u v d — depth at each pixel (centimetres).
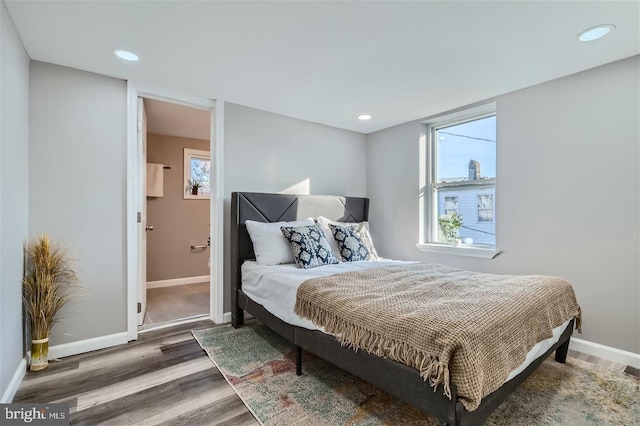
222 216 305
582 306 239
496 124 289
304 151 363
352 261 301
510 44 199
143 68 234
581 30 183
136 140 261
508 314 146
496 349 129
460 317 134
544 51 207
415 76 247
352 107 319
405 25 180
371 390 188
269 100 301
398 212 383
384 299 167
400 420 160
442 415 121
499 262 289
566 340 209
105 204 246
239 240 294
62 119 229
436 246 338
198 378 201
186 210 479
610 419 161
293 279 220
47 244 211
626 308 220
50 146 224
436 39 194
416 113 335
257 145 327
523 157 271
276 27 182
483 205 316
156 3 160
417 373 129
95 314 241
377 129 402
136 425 156
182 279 474
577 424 157
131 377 201
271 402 175
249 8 165
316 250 279
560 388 188
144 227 307
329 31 186
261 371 210
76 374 204
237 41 197
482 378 119
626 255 220
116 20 175
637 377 202
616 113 223
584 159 238
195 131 442
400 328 137
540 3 159
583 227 239
